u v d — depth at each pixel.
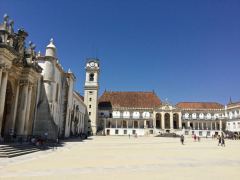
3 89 28.66
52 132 42.00
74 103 69.38
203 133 112.06
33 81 37.56
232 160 21.78
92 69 110.94
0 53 28.00
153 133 111.75
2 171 15.03
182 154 27.00
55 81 46.16
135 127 117.88
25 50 36.09
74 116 70.38
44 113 41.94
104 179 12.93
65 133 56.53
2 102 28.45
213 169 16.66
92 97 109.50
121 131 114.06
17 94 34.81
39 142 33.06
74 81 65.62
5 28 28.94
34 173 14.46
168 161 20.69
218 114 118.81
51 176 13.59
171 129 111.12
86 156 24.14
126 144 45.97
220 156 25.17
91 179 12.89
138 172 15.20
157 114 118.12
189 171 15.74
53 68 44.28
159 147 38.56
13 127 33.50
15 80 34.66
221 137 45.28
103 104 121.75
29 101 36.47
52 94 43.50
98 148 35.31
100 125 118.25
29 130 39.06
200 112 119.69
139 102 123.12
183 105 124.25
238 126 104.12
